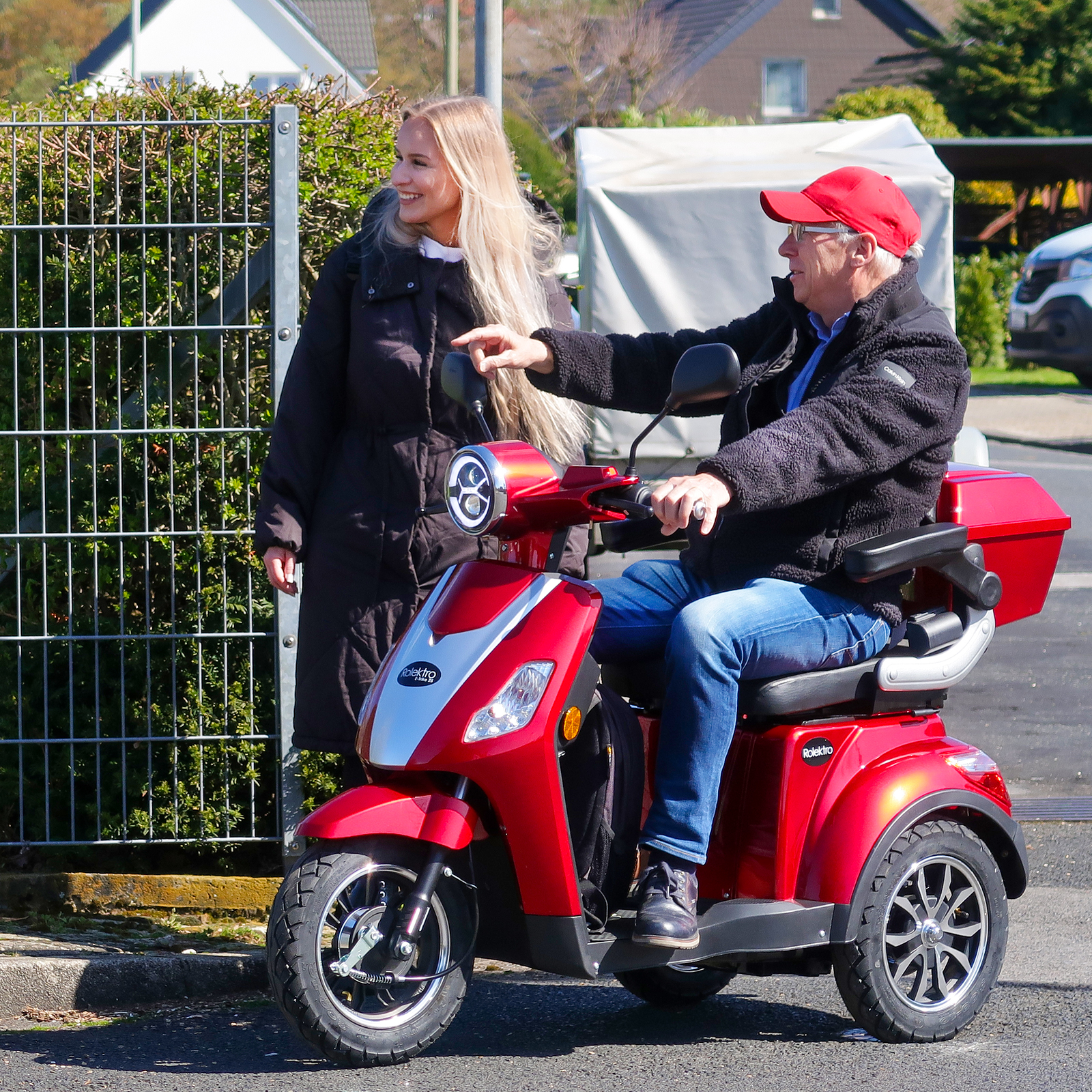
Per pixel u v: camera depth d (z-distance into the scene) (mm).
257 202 12422
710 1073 8930
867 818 9281
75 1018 10156
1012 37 97875
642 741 9273
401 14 113750
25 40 108500
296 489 10430
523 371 10242
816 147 27906
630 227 25406
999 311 67062
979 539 9883
